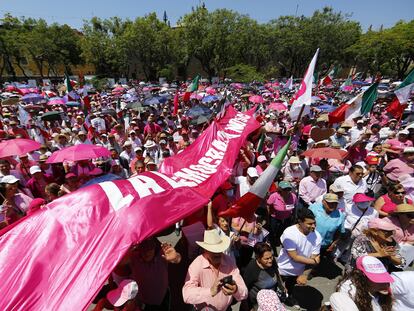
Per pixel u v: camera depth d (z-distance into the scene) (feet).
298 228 13.84
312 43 157.17
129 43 146.00
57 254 7.72
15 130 31.32
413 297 9.72
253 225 15.46
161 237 21.72
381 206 16.83
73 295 6.89
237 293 10.28
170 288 12.63
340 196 17.19
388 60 146.10
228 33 147.23
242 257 15.71
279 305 8.80
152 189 10.05
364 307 9.25
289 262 14.20
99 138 33.73
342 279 10.32
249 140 30.27
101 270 7.38
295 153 27.71
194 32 146.51
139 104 49.24
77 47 174.19
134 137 33.60
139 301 10.71
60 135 30.17
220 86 108.78
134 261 10.62
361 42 150.61
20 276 7.26
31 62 188.34
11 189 16.60
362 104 26.78
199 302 9.90
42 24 163.63
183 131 33.96
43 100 65.36
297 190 21.58
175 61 156.25
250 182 18.97
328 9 160.04
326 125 36.11
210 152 17.06
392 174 22.59
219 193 16.80
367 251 12.87
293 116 19.19
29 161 23.30
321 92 94.84
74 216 8.60
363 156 26.17
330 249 16.55
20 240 8.05
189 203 10.02
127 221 8.53
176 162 16.06
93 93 93.35
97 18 164.14
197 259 10.78
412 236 14.08
